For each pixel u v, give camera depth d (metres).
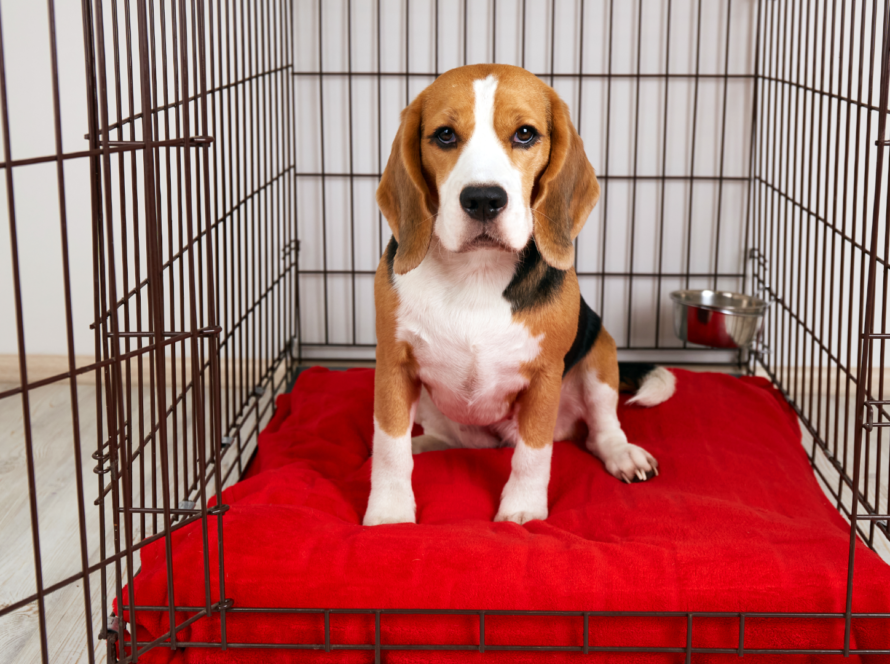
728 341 1.79
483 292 1.30
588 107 1.90
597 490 1.39
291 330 1.96
